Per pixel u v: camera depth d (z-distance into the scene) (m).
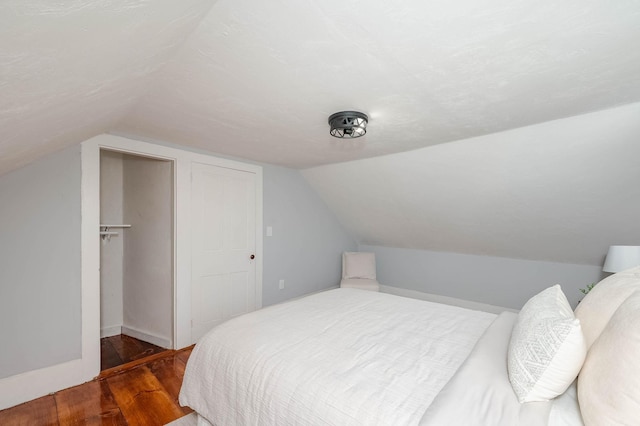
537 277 3.53
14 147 1.47
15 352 1.94
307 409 1.06
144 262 3.10
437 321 1.81
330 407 1.03
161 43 1.17
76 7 0.69
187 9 0.99
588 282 3.23
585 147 2.23
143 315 3.11
